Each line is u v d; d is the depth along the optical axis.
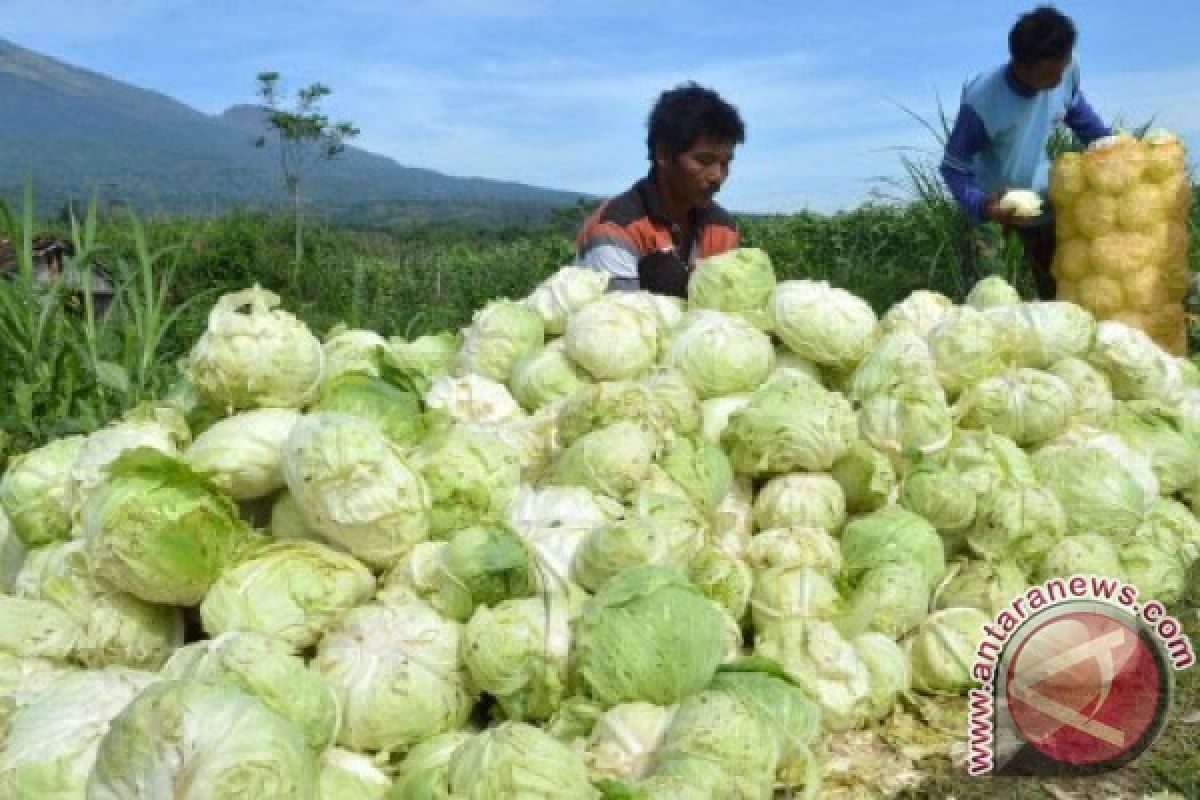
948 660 2.30
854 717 2.18
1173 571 2.60
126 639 2.05
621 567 2.07
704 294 2.89
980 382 2.76
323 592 2.03
